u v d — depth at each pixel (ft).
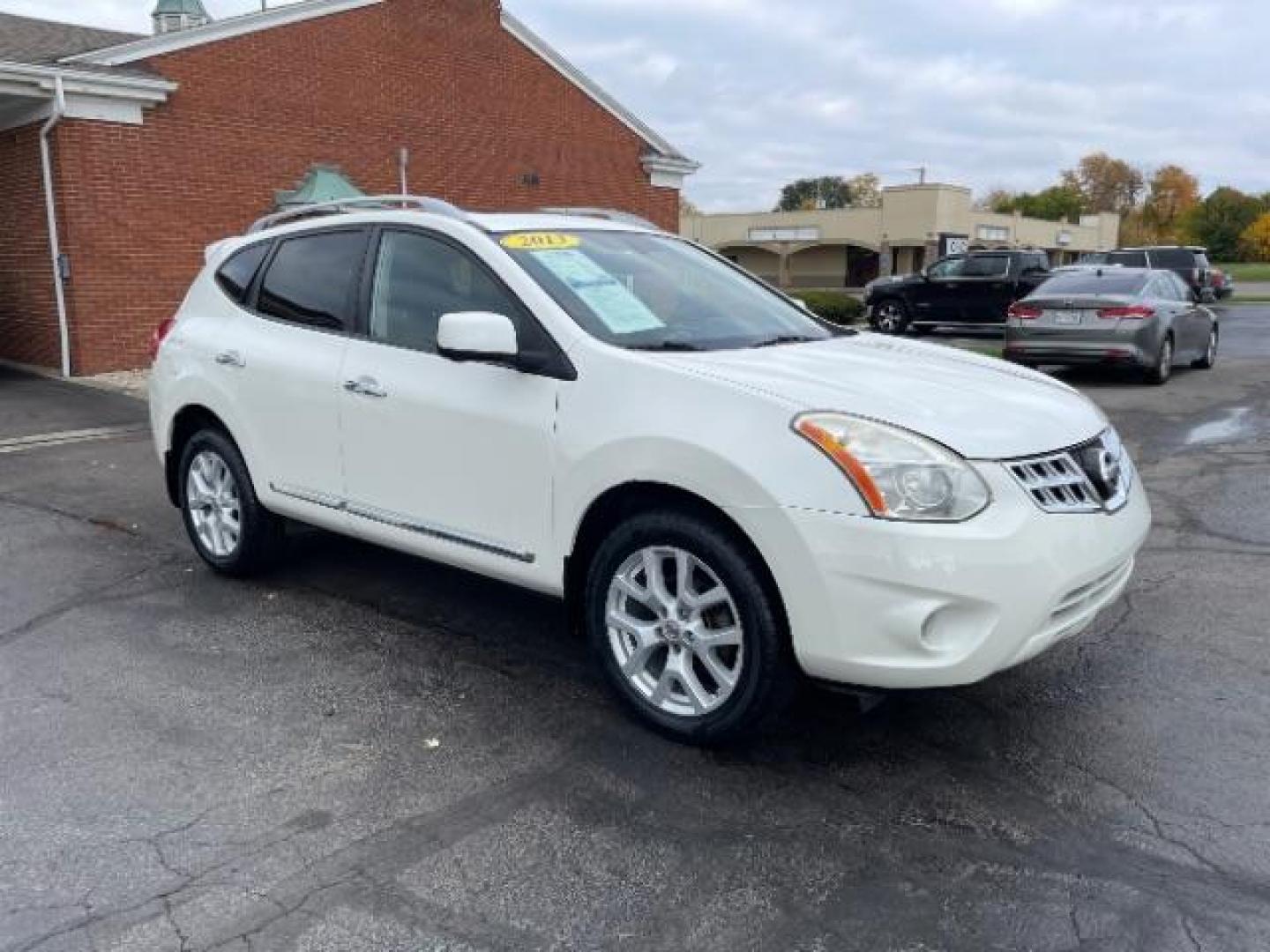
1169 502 22.97
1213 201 302.86
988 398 11.84
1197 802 10.78
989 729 12.41
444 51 56.75
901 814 10.59
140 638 15.30
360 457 14.82
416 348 14.24
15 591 17.44
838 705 13.05
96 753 11.84
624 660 12.35
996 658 10.41
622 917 9.00
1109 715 12.75
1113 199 362.74
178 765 11.57
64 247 42.96
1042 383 13.32
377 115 53.93
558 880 9.50
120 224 44.34
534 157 62.85
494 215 14.97
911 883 9.45
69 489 24.82
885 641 10.33
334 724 12.59
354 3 51.90
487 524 13.34
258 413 16.30
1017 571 10.30
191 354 17.49
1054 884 9.42
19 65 39.65
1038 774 11.37
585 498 12.11
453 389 13.48
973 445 10.64
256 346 16.37
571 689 13.56
